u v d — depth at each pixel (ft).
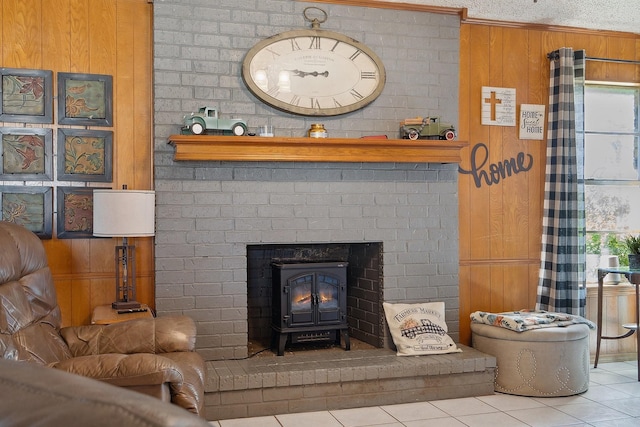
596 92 17.31
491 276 16.12
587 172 17.28
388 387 13.23
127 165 13.65
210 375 12.28
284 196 14.06
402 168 14.89
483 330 14.38
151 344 10.47
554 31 16.56
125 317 11.71
